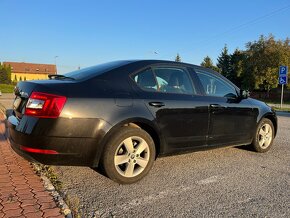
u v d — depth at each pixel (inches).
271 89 2171.5
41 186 157.9
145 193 160.7
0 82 3329.2
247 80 2026.3
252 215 139.8
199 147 201.9
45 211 130.8
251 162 224.4
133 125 174.7
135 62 186.2
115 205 145.6
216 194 162.7
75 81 164.4
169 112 182.9
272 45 1926.7
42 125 149.6
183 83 199.5
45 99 151.2
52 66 4382.4
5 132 280.5
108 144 161.8
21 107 162.9
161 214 138.2
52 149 150.6
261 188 173.3
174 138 187.0
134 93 173.5
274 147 277.0
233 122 222.2
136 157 171.6
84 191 160.1
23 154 157.3
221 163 219.0
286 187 175.9
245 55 2076.8
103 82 168.2
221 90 222.5
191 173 195.0
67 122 151.2
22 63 4296.3
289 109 951.6
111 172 163.9
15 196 144.2
